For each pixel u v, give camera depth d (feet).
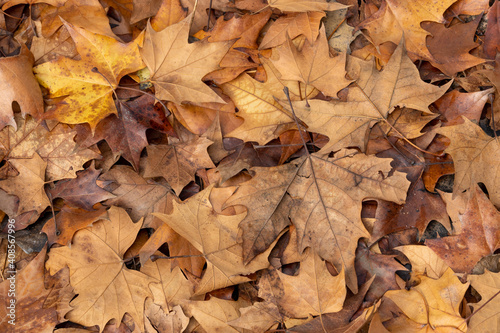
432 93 2.62
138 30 2.78
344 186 2.63
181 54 2.63
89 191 2.70
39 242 2.75
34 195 2.69
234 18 2.70
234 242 2.64
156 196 2.73
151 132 2.75
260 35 2.77
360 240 2.68
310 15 2.70
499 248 2.61
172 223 2.61
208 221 2.64
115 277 2.67
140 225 2.68
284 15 2.74
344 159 2.63
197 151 2.68
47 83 2.67
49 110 2.64
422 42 2.70
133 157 2.68
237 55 2.70
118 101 2.69
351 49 2.75
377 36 2.71
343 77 2.65
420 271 2.64
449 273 2.59
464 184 2.62
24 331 2.63
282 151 2.70
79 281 2.66
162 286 2.68
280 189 2.64
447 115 2.70
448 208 2.64
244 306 2.68
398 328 2.62
